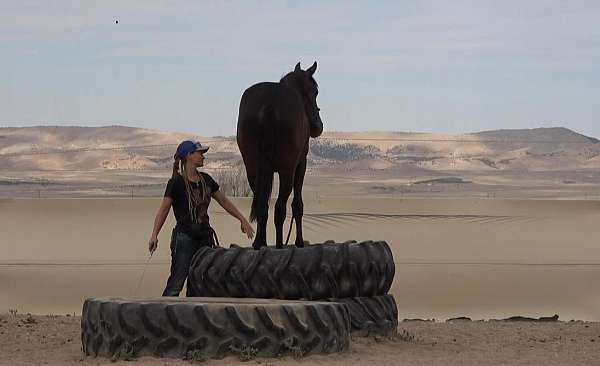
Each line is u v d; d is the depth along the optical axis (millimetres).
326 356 11172
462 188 107000
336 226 41188
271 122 13859
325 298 12547
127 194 90000
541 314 23359
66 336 13570
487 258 32844
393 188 104625
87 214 43562
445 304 24422
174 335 10812
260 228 13961
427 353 11922
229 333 10797
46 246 35625
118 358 10852
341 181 119562
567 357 11805
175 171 13312
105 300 11422
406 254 33938
